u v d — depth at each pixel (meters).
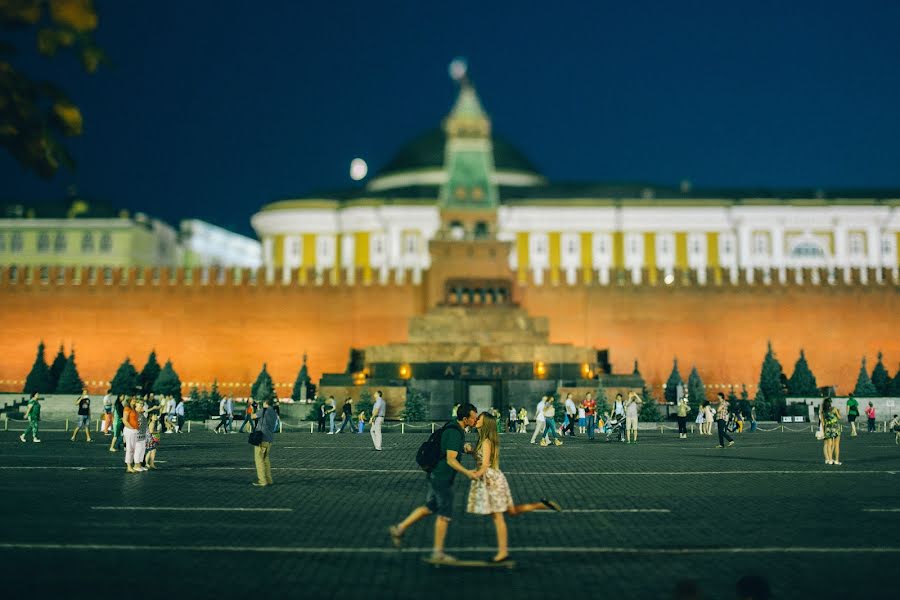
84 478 18.70
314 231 79.12
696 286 59.00
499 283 53.78
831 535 12.47
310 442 30.33
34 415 29.08
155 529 12.80
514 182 85.19
